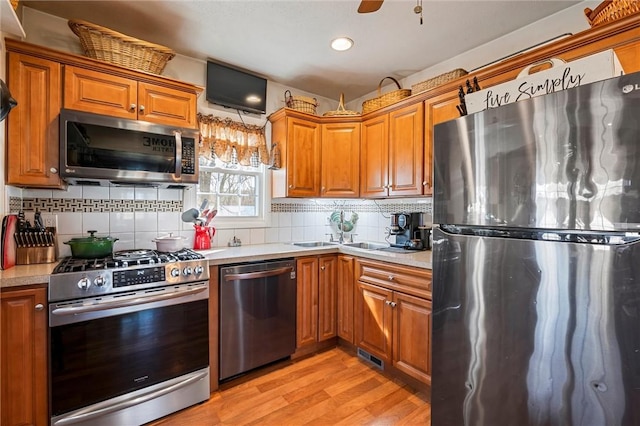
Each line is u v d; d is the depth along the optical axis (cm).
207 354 196
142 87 201
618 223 89
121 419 165
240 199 286
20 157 166
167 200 243
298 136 279
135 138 192
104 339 162
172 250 217
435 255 139
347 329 255
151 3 187
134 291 169
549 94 102
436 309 139
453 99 213
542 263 104
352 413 182
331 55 249
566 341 99
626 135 87
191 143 214
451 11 193
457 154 129
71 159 173
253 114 287
